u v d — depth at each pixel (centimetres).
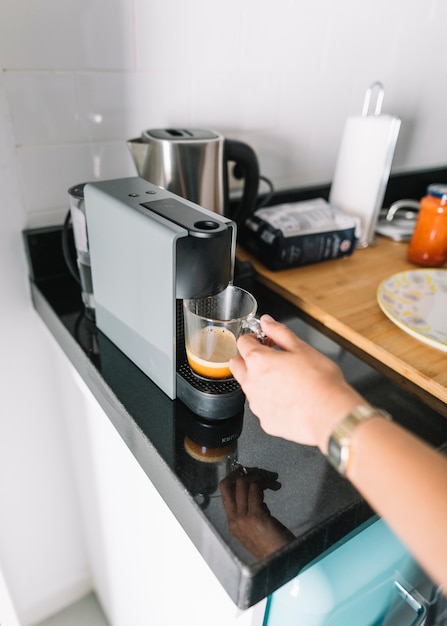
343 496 50
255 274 90
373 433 37
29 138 78
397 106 122
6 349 91
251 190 89
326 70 105
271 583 45
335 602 53
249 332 56
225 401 57
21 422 99
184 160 77
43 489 110
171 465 53
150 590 83
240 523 46
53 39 74
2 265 84
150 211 55
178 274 52
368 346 74
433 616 72
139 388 63
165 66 85
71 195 70
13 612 121
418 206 120
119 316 66
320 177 119
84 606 128
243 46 92
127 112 85
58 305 80
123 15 78
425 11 112
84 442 95
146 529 75
